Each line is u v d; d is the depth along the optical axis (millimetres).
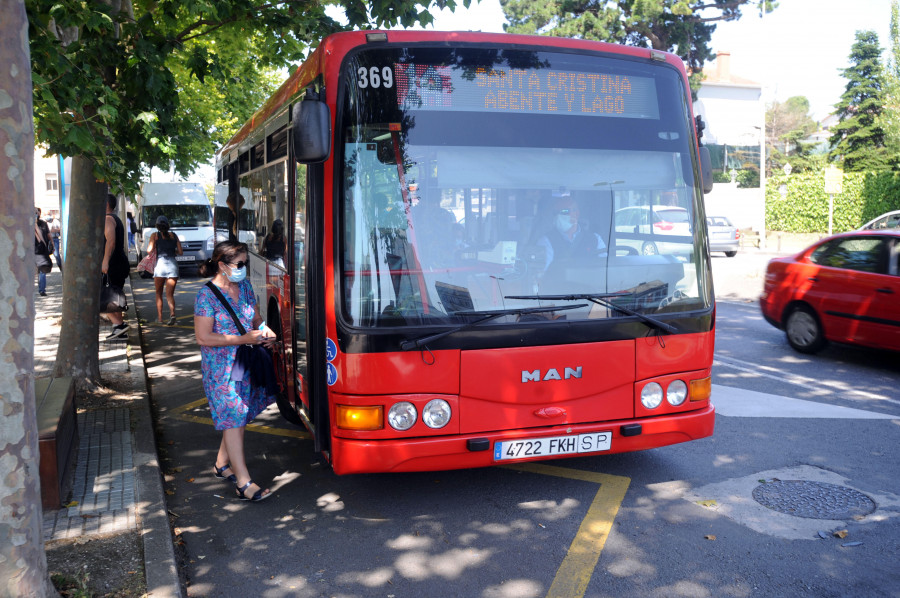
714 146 46938
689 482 5500
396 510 5148
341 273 4555
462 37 4789
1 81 3049
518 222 4758
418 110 4695
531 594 3998
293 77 5922
